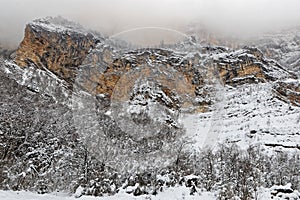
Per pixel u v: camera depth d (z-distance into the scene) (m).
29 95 37.06
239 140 69.81
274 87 127.88
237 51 157.88
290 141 70.25
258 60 153.75
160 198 17.06
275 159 45.28
